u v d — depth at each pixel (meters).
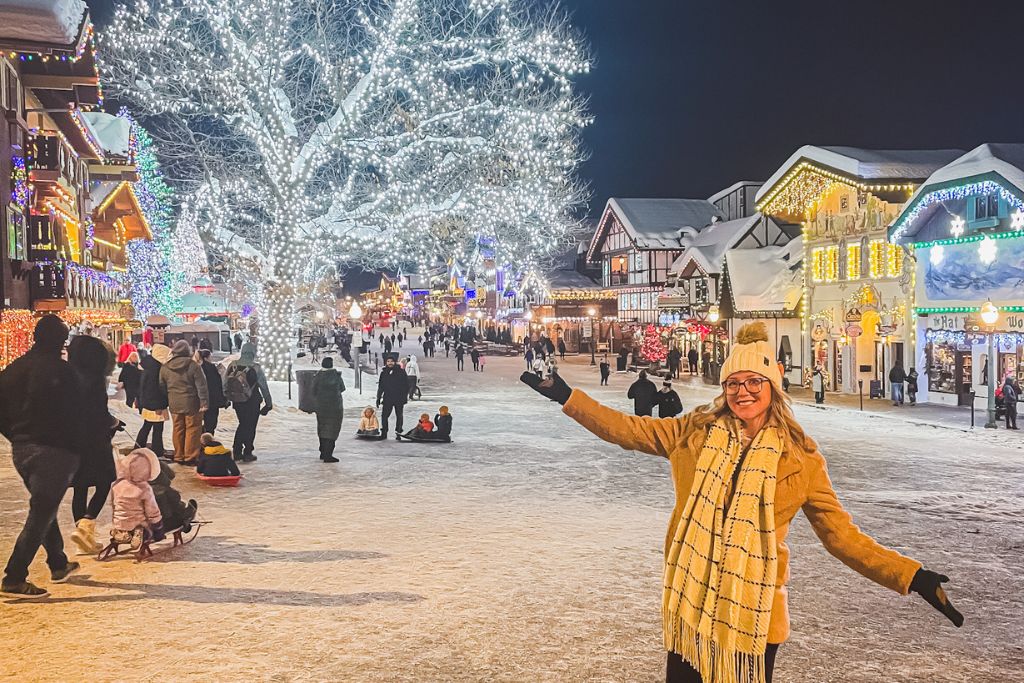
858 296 38.44
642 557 9.69
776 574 3.70
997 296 30.12
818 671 6.43
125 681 5.93
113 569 8.80
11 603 7.62
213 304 60.00
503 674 6.20
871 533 11.51
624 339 73.44
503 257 41.16
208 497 13.00
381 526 11.15
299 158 35.78
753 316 44.59
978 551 10.55
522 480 15.17
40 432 7.54
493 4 36.66
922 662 6.65
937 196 31.84
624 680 6.12
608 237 78.50
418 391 33.44
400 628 7.14
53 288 25.38
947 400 33.12
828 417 29.16
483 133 38.94
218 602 7.75
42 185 25.77
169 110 34.75
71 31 19.77
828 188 40.81
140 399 15.79
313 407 16.88
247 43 36.12
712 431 3.91
